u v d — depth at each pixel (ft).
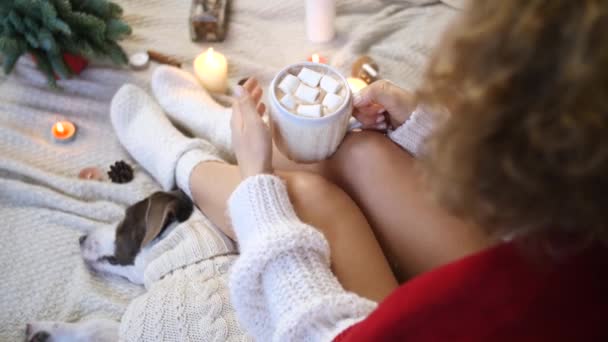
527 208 1.23
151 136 3.82
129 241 3.41
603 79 1.01
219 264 3.10
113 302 3.33
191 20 4.43
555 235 1.32
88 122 4.19
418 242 2.61
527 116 1.11
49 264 3.51
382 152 2.79
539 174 1.15
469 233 2.48
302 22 4.72
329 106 2.50
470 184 1.25
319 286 2.16
